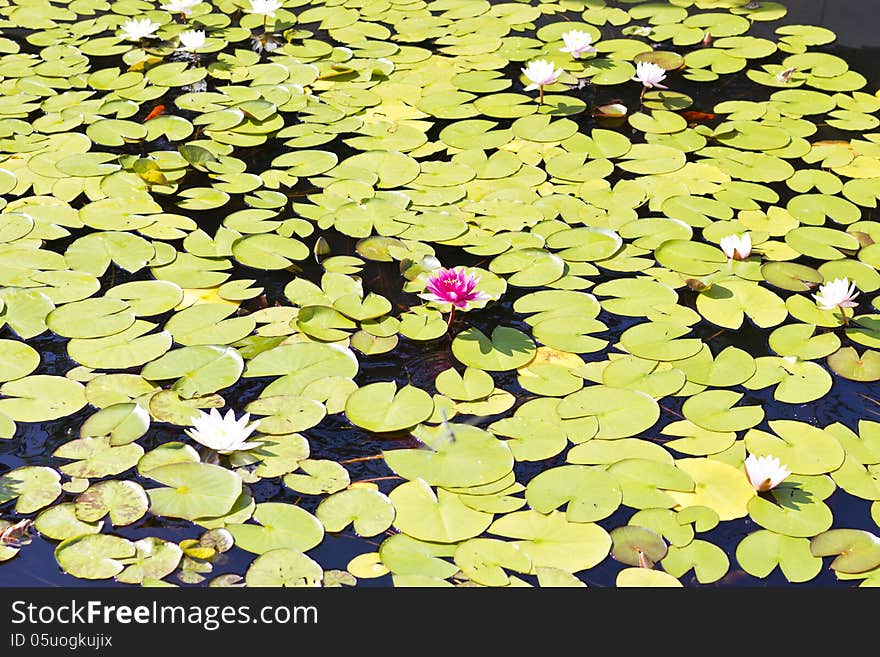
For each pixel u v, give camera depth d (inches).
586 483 66.3
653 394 74.3
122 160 105.3
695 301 85.8
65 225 94.4
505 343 80.4
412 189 101.7
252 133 112.7
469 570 59.9
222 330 80.7
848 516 65.0
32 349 78.3
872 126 113.3
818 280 87.4
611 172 104.9
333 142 111.4
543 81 115.6
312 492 65.6
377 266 90.7
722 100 120.6
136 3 149.0
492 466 67.6
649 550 61.6
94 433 69.9
